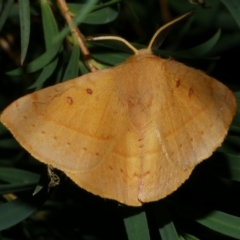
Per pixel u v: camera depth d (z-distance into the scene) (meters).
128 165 0.18
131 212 0.18
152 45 0.20
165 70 0.19
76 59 0.20
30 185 0.19
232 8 0.19
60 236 0.22
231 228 0.18
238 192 0.22
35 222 0.22
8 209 0.19
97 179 0.18
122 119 0.19
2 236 0.22
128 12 0.27
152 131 0.19
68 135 0.18
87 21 0.20
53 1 0.20
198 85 0.18
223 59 0.28
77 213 0.22
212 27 0.28
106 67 0.20
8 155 0.26
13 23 0.26
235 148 0.23
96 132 0.18
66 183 0.22
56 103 0.18
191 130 0.18
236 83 0.28
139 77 0.19
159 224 0.18
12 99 0.28
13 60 0.27
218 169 0.19
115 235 0.22
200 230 0.20
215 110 0.18
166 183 0.18
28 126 0.18
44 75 0.20
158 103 0.19
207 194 0.19
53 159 0.18
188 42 0.29
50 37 0.20
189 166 0.18
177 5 0.28
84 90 0.18
